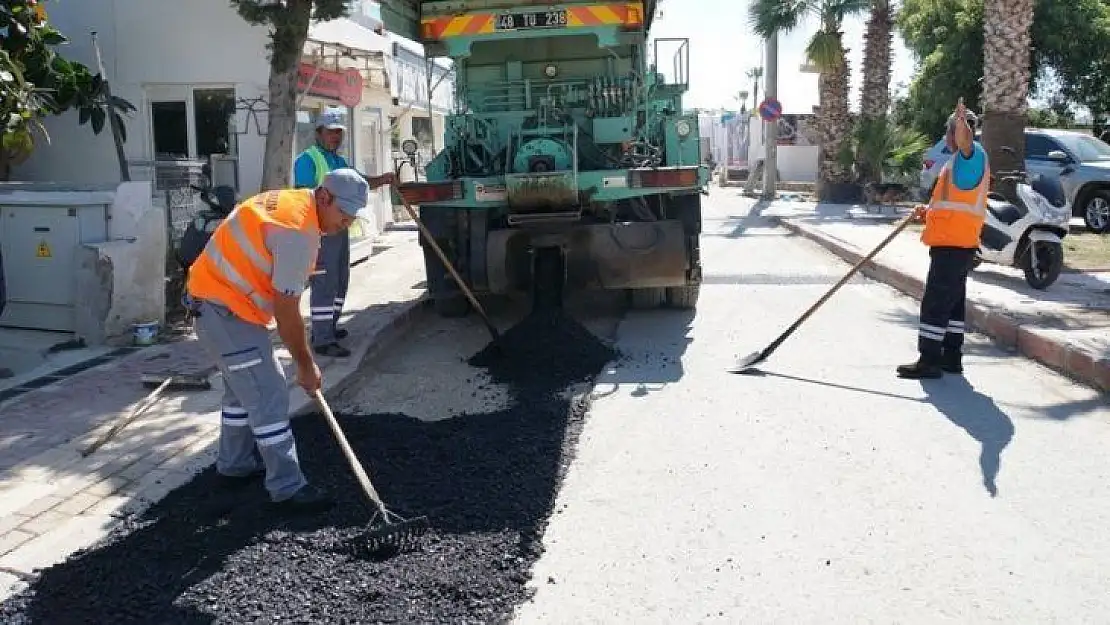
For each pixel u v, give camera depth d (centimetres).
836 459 504
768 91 2636
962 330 676
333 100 1430
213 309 417
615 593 369
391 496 452
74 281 795
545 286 798
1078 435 537
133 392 639
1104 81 2400
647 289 927
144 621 345
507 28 830
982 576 376
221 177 1023
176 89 1296
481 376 705
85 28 1277
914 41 2555
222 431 460
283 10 1034
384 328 830
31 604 358
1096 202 1534
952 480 473
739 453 517
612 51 860
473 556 392
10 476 486
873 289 1059
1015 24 1388
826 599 361
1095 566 382
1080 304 866
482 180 781
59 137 1298
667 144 861
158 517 434
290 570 379
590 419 586
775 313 918
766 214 2047
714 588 371
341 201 414
